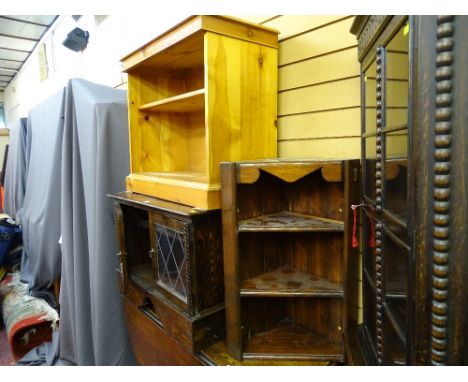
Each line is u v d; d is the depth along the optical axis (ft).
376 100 2.86
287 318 4.50
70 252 6.79
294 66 4.54
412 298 1.99
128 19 8.25
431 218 1.85
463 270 1.82
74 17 10.82
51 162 7.92
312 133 4.41
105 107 5.83
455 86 1.74
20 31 12.73
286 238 4.33
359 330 3.63
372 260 3.22
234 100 4.03
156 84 5.62
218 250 4.09
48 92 13.87
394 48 2.41
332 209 3.82
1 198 17.37
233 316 3.75
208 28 3.74
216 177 3.91
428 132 1.83
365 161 3.42
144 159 5.55
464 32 1.71
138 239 5.66
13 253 10.91
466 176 1.77
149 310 5.06
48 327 8.20
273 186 4.17
